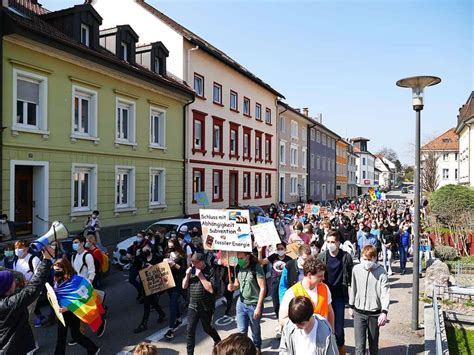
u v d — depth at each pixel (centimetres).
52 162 1474
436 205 2233
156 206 2061
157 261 909
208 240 638
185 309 904
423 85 798
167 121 2166
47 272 431
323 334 362
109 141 1752
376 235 1416
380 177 12519
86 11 1653
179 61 2314
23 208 1430
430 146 6391
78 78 1581
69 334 758
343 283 582
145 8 2369
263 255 891
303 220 1839
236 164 2977
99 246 1325
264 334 765
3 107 1295
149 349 296
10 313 394
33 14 1678
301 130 4584
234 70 2916
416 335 755
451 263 1485
